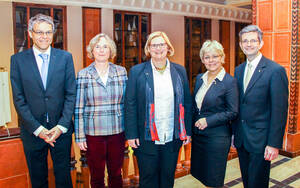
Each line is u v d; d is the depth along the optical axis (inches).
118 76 97.6
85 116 95.3
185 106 97.3
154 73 92.4
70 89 91.8
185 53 438.3
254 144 92.9
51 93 88.4
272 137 88.3
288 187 128.3
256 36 90.8
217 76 96.7
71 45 331.0
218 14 460.8
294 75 163.6
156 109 91.4
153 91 90.8
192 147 107.4
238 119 98.3
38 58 89.2
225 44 485.7
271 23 169.5
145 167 94.7
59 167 93.1
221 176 98.7
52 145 88.7
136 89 92.7
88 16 333.1
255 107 92.6
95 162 97.1
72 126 96.2
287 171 146.7
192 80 453.7
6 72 295.3
